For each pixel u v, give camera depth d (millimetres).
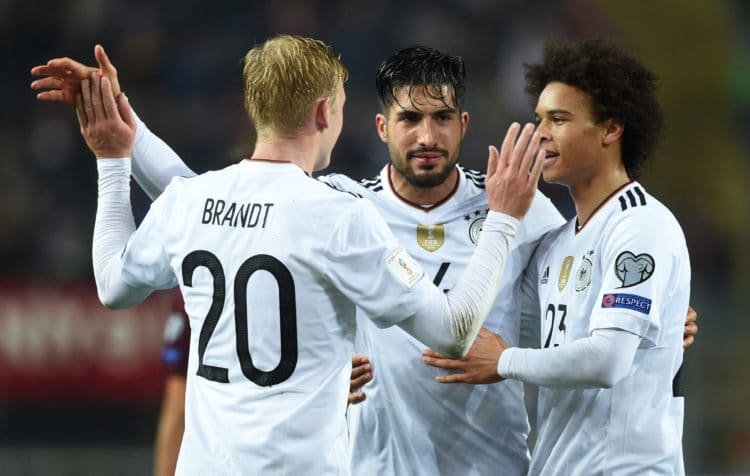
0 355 32531
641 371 12383
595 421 12484
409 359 13914
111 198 12672
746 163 49375
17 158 42000
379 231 11109
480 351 12820
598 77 12641
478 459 14047
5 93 44406
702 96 49125
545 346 13156
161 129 44062
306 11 48656
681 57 49281
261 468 10727
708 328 35625
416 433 13953
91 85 12594
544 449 13164
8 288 32875
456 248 13984
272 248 10938
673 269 12133
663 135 14109
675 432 12680
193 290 11312
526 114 48281
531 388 26094
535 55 49625
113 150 12750
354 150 44219
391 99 13461
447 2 49594
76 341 32844
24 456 31906
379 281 10930
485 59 49344
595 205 12898
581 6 50469
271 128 11414
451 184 14125
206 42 47531
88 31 46875
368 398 14156
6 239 39156
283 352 10891
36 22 46188
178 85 46312
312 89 11297
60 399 32594
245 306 10945
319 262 10883
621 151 13047
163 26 47656
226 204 11273
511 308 13859
